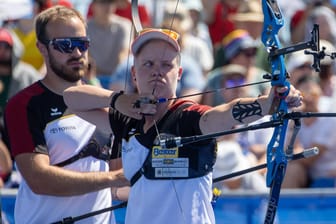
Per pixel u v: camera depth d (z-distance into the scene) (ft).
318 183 78.33
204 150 40.73
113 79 84.07
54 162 48.96
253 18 94.12
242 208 69.97
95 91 43.27
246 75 83.87
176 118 40.91
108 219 49.90
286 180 77.71
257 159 77.10
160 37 41.04
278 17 40.09
